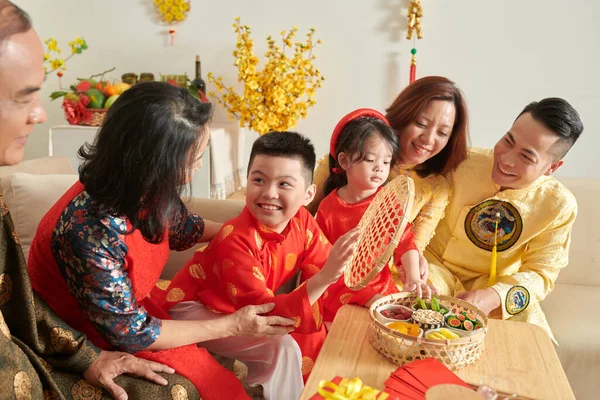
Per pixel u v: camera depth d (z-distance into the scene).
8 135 0.81
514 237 1.55
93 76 2.99
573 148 2.78
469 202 1.62
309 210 1.68
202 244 1.68
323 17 2.94
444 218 1.68
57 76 3.28
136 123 0.93
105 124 0.97
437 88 1.49
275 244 1.29
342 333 1.09
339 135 1.49
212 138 2.67
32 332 0.94
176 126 0.95
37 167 1.85
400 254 1.40
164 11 3.08
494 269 1.55
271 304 1.13
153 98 0.94
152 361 1.07
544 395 0.88
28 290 0.94
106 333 1.01
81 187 1.06
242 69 2.67
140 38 3.17
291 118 2.71
